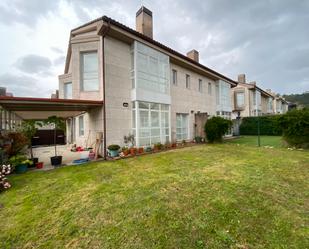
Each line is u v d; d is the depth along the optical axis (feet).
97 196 14.78
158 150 36.91
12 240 9.93
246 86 95.45
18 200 14.82
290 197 13.74
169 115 42.96
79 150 40.50
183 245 8.90
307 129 36.27
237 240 9.12
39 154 37.86
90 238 9.76
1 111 28.68
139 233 9.94
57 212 12.59
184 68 50.90
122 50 34.63
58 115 43.65
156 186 16.40
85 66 35.32
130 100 35.65
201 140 51.13
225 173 19.76
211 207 12.32
